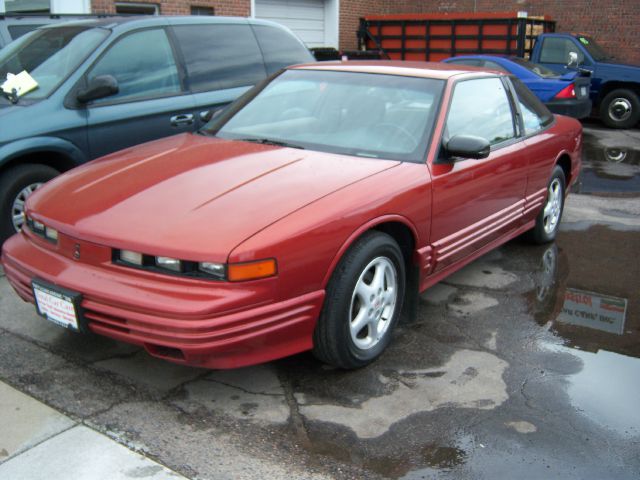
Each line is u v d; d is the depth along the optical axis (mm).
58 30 5578
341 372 3422
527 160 4867
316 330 3180
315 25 16359
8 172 4637
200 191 3189
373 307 3391
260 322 2840
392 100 4086
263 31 6520
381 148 3799
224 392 3186
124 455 2656
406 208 3467
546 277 5012
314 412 3043
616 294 4707
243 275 2760
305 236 2934
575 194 7836
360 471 2635
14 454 2633
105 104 5125
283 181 3287
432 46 15938
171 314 2715
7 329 3744
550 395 3279
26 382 3188
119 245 2887
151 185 3289
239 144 3906
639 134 13062
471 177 4055
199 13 12398
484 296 4586
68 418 2898
